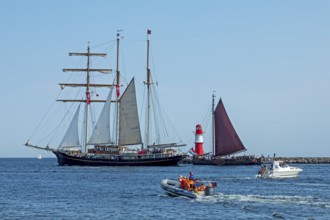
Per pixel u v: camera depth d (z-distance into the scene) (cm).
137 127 18112
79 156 18238
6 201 8056
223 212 6831
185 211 6912
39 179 12912
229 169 18125
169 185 8656
